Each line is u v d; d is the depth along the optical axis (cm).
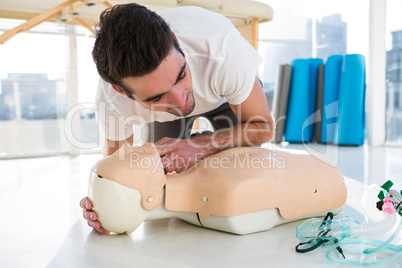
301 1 420
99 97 131
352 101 342
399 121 349
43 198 146
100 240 94
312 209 104
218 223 95
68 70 284
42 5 192
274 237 94
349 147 332
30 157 287
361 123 344
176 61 84
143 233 98
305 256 81
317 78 379
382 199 97
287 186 100
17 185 177
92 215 92
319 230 91
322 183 105
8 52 286
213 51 104
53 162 258
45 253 86
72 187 168
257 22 217
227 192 92
